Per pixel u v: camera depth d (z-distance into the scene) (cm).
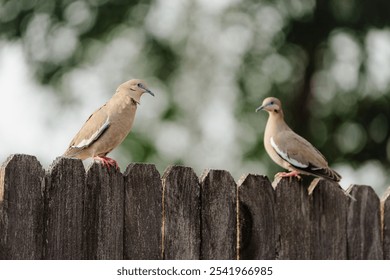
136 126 2005
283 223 688
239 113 1981
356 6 1856
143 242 628
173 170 644
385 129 1944
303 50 1944
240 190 671
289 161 876
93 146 769
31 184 588
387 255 732
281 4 1912
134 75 2041
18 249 580
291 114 1967
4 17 1922
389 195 739
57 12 1930
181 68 2055
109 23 1981
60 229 597
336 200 716
